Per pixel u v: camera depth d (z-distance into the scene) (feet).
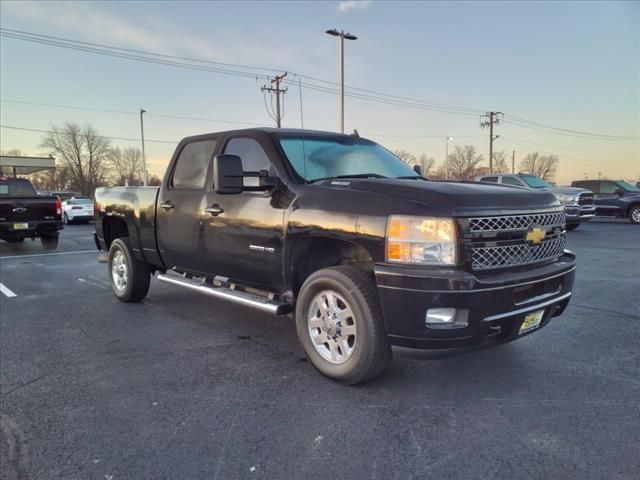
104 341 15.34
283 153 13.35
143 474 8.17
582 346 14.16
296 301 12.96
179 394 11.30
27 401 11.01
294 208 12.34
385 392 11.23
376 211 10.64
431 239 9.92
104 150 262.06
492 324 10.11
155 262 18.52
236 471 8.21
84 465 8.45
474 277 9.84
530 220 11.05
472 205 10.19
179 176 16.79
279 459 8.55
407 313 10.01
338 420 9.94
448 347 10.05
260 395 11.19
